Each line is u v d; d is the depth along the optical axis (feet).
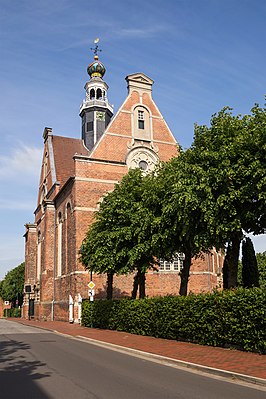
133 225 77.51
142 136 123.54
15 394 26.25
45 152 159.84
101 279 107.55
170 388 28.37
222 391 27.61
